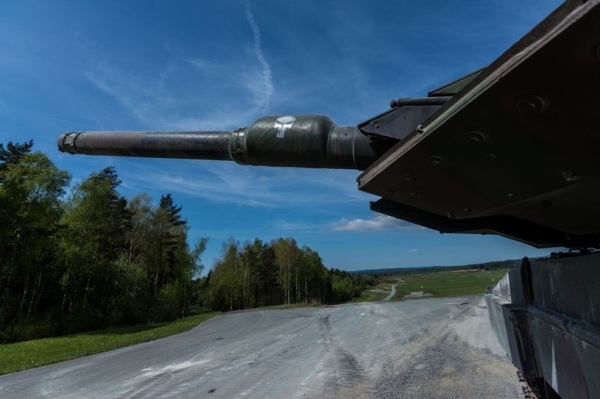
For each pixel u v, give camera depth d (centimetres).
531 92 94
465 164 132
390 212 235
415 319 1471
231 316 2567
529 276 285
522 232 219
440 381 646
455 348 910
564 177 127
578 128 101
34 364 1030
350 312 1983
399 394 588
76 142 306
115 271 3397
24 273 2480
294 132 211
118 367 911
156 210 4647
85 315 2752
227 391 649
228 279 5938
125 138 288
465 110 106
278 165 230
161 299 3681
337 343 1079
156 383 727
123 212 4209
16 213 2298
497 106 102
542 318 227
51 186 2478
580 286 173
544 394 311
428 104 179
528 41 87
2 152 2984
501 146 117
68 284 2973
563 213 166
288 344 1116
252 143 222
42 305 2962
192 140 261
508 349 364
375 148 197
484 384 614
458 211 178
